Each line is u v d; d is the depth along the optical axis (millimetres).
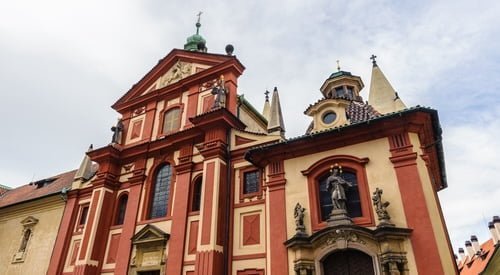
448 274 11523
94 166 27328
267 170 16484
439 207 13453
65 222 23969
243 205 17109
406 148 13836
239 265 15711
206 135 19406
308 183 15203
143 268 18281
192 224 17984
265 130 27266
